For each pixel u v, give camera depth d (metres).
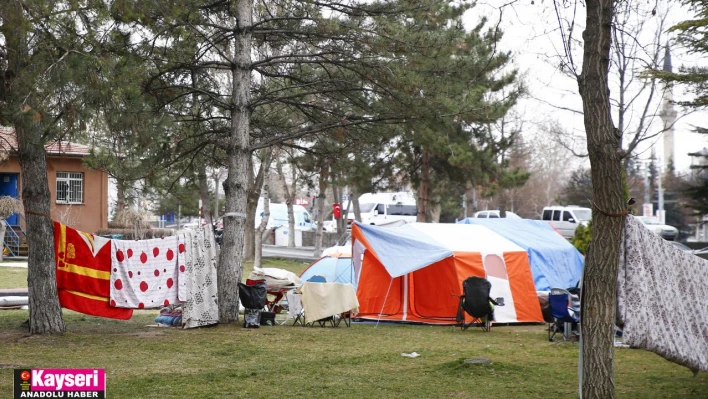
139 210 34.44
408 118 15.88
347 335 15.00
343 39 15.47
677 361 8.14
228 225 16.22
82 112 10.88
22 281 22.17
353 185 30.95
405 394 8.96
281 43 17.17
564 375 10.41
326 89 16.53
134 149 14.34
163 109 15.67
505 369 10.74
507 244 18.66
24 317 16.20
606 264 7.53
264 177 30.75
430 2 15.70
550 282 18.98
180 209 42.06
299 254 38.03
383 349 12.99
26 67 10.98
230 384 9.46
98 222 32.59
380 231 17.50
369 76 15.89
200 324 15.35
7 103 10.96
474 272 17.55
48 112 10.92
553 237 20.58
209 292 15.55
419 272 18.12
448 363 11.05
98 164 14.96
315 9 15.45
